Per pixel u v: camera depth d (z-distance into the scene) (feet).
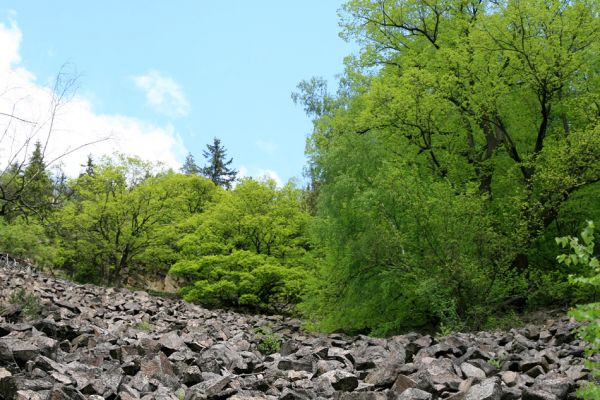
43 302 36.32
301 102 103.24
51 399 14.35
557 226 59.16
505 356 24.45
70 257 105.81
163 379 19.31
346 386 19.89
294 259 93.97
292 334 48.21
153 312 49.67
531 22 54.34
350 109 67.72
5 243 85.97
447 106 57.52
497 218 54.44
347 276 49.83
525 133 63.72
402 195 44.62
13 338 20.38
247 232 98.89
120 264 105.91
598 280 10.94
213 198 134.00
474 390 16.93
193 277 103.65
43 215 35.17
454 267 39.78
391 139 61.67
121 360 22.39
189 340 29.17
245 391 18.08
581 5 53.42
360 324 50.14
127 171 106.93
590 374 19.04
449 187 45.14
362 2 68.13
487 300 41.19
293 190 103.30
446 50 58.18
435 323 50.19
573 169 52.29
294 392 17.75
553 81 55.36
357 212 48.98
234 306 95.81
